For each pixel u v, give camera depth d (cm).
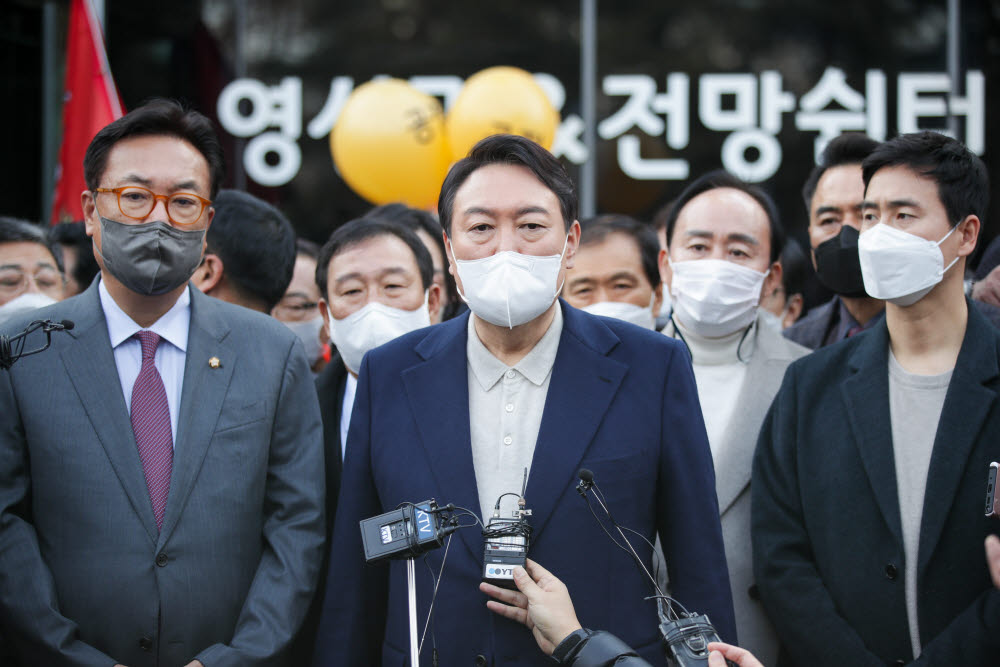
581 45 723
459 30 735
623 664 207
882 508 258
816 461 273
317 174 729
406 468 247
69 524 241
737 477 300
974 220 265
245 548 251
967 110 691
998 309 317
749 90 705
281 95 733
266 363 265
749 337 320
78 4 496
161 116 254
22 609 234
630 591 237
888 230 263
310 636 282
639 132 712
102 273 265
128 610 238
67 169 488
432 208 561
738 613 289
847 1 700
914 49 699
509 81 561
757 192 326
